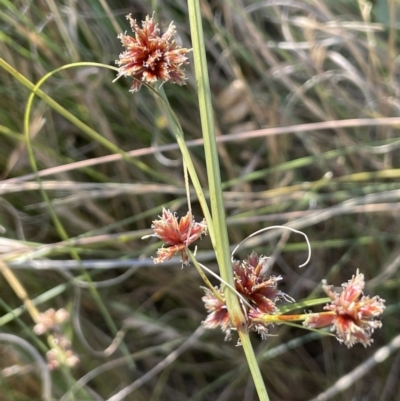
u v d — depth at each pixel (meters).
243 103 0.29
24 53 0.24
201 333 0.26
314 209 0.28
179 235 0.11
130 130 0.28
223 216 0.11
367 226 0.30
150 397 0.30
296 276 0.30
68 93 0.26
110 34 0.27
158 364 0.27
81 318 0.28
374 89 0.28
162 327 0.28
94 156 0.29
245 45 0.29
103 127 0.27
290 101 0.28
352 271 0.30
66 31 0.25
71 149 0.28
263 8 0.29
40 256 0.25
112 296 0.29
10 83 0.26
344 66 0.28
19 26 0.24
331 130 0.30
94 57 0.27
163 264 0.28
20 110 0.26
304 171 0.31
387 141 0.28
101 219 0.28
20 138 0.24
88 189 0.28
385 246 0.30
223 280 0.11
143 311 0.30
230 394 0.30
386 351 0.25
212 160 0.10
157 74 0.10
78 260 0.23
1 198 0.26
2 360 0.26
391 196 0.26
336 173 0.30
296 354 0.31
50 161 0.27
